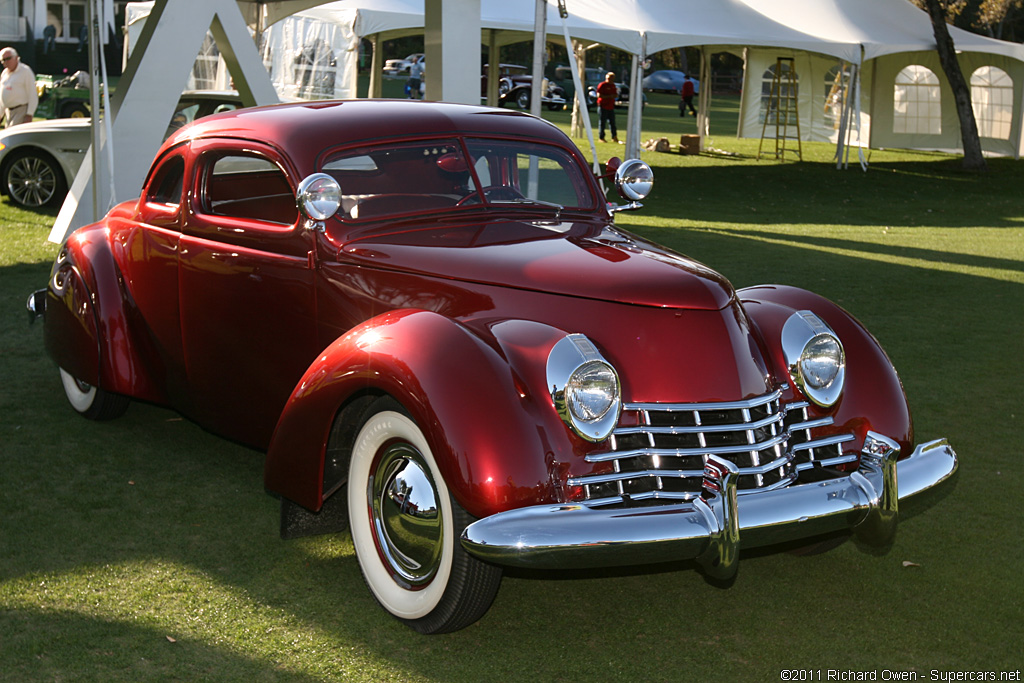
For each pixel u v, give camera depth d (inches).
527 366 118.8
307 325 151.0
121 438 196.1
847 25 867.4
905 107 1064.8
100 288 186.7
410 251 140.6
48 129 480.4
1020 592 139.4
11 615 126.7
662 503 117.9
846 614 133.1
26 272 338.6
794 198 673.0
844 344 141.9
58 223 387.2
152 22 356.5
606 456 117.3
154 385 187.3
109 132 341.7
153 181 184.7
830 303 147.8
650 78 2319.1
